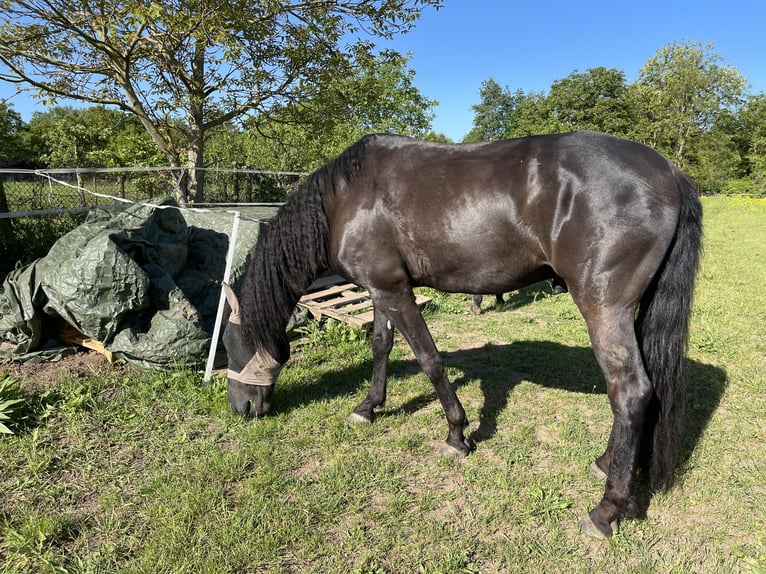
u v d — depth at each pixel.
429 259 2.43
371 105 8.35
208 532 2.10
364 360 4.09
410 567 1.96
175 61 6.86
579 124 33.44
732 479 2.53
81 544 2.03
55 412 3.01
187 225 5.04
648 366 2.12
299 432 2.96
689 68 30.62
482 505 2.33
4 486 2.37
